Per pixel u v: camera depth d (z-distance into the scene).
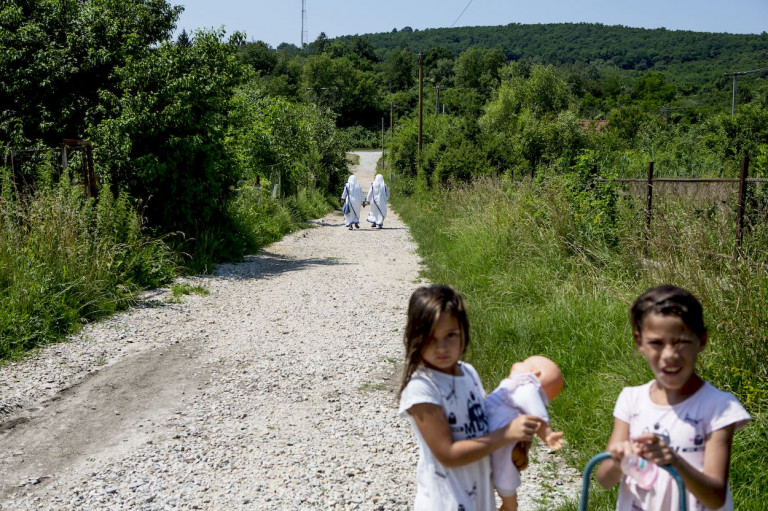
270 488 4.35
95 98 12.68
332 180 38.97
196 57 13.15
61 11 12.46
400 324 8.68
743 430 4.13
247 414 5.62
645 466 2.11
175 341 7.74
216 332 8.17
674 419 2.12
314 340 7.87
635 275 7.59
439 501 2.33
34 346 7.23
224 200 14.39
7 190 9.44
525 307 8.03
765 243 6.04
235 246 14.19
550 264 9.23
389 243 17.67
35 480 4.45
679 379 2.07
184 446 4.99
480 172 24.19
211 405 5.82
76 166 11.70
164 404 5.84
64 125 12.19
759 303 4.79
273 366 6.89
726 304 4.96
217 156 13.59
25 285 7.80
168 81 12.41
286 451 4.90
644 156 20.52
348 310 9.45
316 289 10.93
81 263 8.85
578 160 10.53
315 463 4.71
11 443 5.03
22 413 5.59
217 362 7.02
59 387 6.19
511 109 47.91
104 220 10.27
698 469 2.07
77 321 8.09
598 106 100.31
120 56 12.61
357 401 5.93
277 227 18.75
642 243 7.81
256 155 21.77
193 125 12.82
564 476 4.40
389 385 6.36
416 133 37.06
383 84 147.50
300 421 5.47
